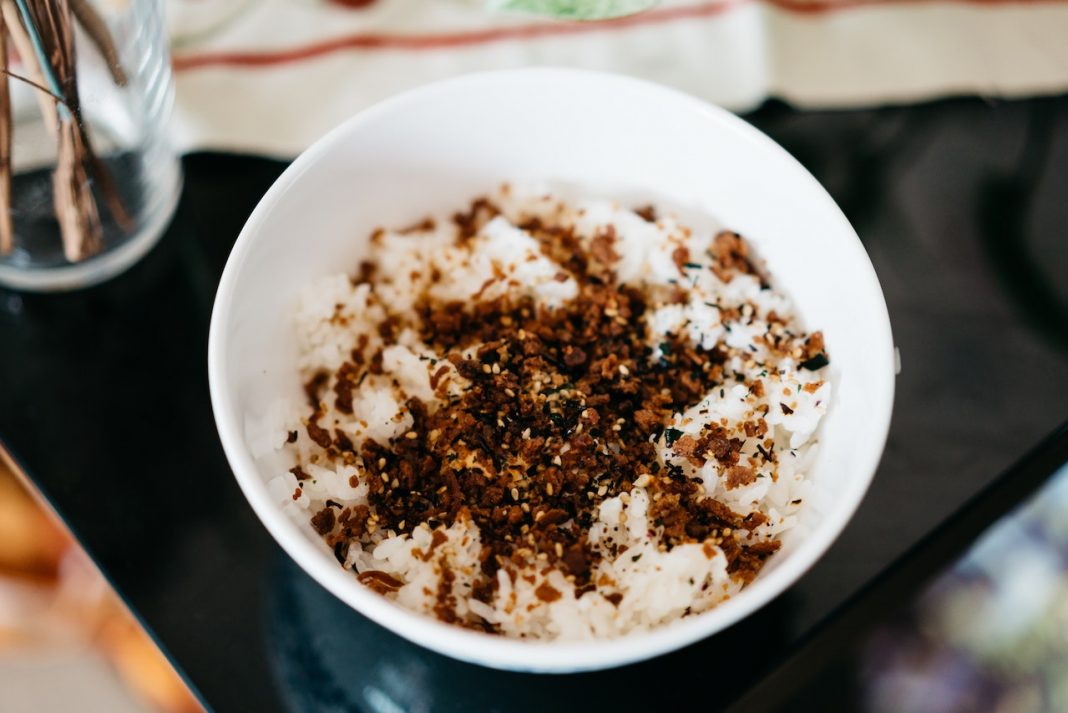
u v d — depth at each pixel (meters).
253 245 0.33
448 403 0.36
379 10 0.44
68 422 0.38
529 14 0.44
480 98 0.36
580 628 0.32
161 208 0.40
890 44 0.45
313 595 0.35
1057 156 0.43
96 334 0.39
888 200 0.42
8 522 0.44
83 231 0.38
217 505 0.36
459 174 0.38
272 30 0.43
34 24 0.34
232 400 0.31
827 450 0.34
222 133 0.42
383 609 0.29
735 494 0.34
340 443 0.35
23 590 0.47
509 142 0.38
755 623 0.35
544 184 0.39
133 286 0.40
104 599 0.45
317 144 0.35
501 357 0.36
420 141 0.37
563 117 0.37
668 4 0.45
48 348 0.39
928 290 0.40
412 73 0.43
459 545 0.33
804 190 0.35
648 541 0.34
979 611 0.43
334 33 0.43
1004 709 0.44
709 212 0.38
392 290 0.37
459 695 0.34
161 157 0.39
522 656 0.28
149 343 0.39
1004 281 0.41
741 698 0.34
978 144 0.43
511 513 0.34
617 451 0.35
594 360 0.37
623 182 0.39
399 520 0.34
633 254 0.38
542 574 0.33
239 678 0.34
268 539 0.36
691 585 0.33
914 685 0.44
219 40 0.43
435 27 0.44
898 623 0.43
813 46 0.44
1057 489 0.41
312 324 0.36
